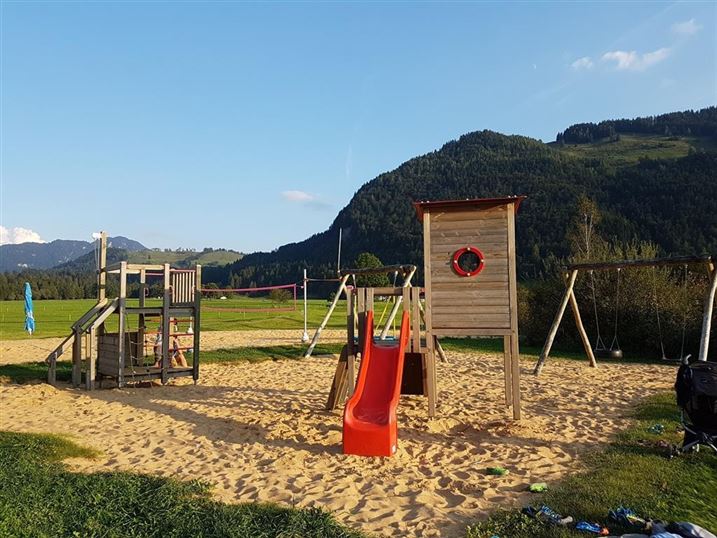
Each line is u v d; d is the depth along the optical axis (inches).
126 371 473.4
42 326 1186.6
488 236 332.5
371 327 335.6
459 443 284.0
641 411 336.8
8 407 385.1
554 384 459.8
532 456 255.3
